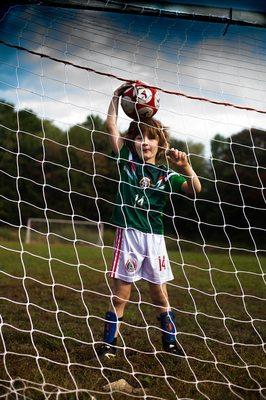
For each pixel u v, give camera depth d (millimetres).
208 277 8547
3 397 2424
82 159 17859
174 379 3000
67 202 18562
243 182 15055
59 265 9289
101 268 9508
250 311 5445
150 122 3836
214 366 3299
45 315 4617
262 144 14609
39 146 17672
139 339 3912
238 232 15500
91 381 2842
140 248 3512
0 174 17125
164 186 3703
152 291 3551
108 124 3842
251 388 2900
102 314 4859
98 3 3908
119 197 3637
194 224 15555
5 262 9141
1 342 3590
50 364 3135
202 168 15039
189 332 4320
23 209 17969
